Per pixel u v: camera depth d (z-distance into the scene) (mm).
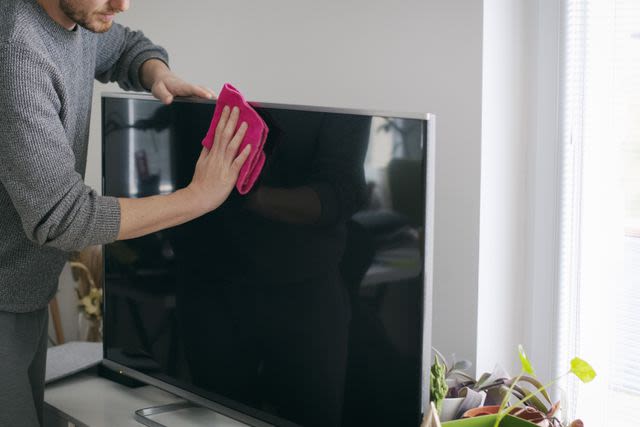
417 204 1438
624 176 1830
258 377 1748
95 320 2668
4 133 1483
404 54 2008
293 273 1648
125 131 1970
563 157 1899
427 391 1492
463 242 1932
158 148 1893
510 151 1951
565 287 1932
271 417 1729
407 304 1473
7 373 1760
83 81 1801
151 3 2590
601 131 1849
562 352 1945
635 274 1832
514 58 1932
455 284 1954
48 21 1630
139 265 2006
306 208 1607
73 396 2080
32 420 1799
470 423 1562
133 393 2109
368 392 1552
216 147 1620
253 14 2320
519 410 1655
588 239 1891
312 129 1579
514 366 2025
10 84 1476
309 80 2211
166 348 1959
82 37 1777
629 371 1861
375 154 1489
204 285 1838
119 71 2014
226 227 1766
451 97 1929
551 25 1892
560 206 1914
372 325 1530
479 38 1865
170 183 1875
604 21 1820
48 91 1539
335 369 1602
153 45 2018
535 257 1978
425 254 1440
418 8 1972
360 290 1541
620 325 1867
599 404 1904
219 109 1634
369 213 1509
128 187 1983
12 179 1501
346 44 2121
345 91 2135
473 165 1900
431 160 1431
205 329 1852
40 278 1791
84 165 1869
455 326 1960
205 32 2449
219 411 1840
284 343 1686
